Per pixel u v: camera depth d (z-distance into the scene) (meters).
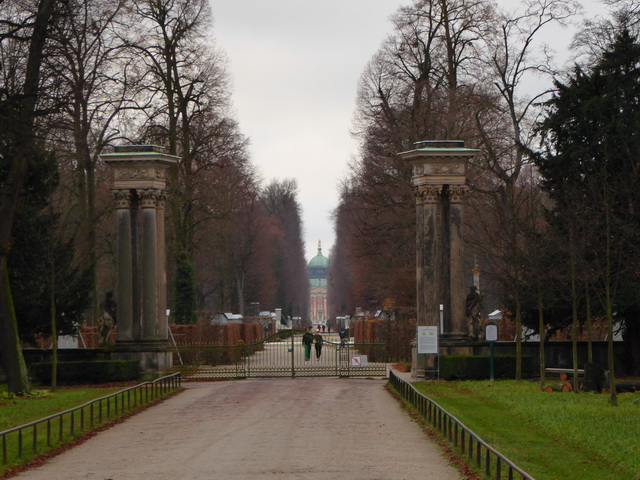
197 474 25.05
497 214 60.78
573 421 34.38
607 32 57.84
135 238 61.78
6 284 49.19
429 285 59.41
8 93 44.97
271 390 52.72
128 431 35.22
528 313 57.78
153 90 74.94
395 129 83.19
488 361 57.28
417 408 39.72
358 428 34.47
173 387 54.41
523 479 21.53
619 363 58.66
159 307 61.12
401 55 82.25
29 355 60.31
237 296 144.62
